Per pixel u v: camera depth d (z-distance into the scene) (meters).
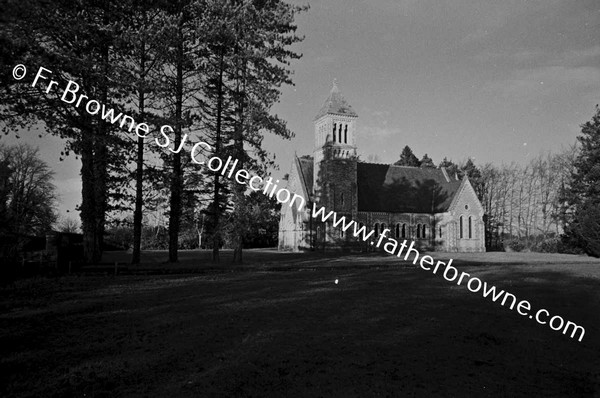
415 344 11.58
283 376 9.08
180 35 26.16
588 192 54.62
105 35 22.67
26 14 16.75
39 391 8.02
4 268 19.64
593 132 56.25
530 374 10.32
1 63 16.28
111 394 7.99
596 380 10.31
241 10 27.98
